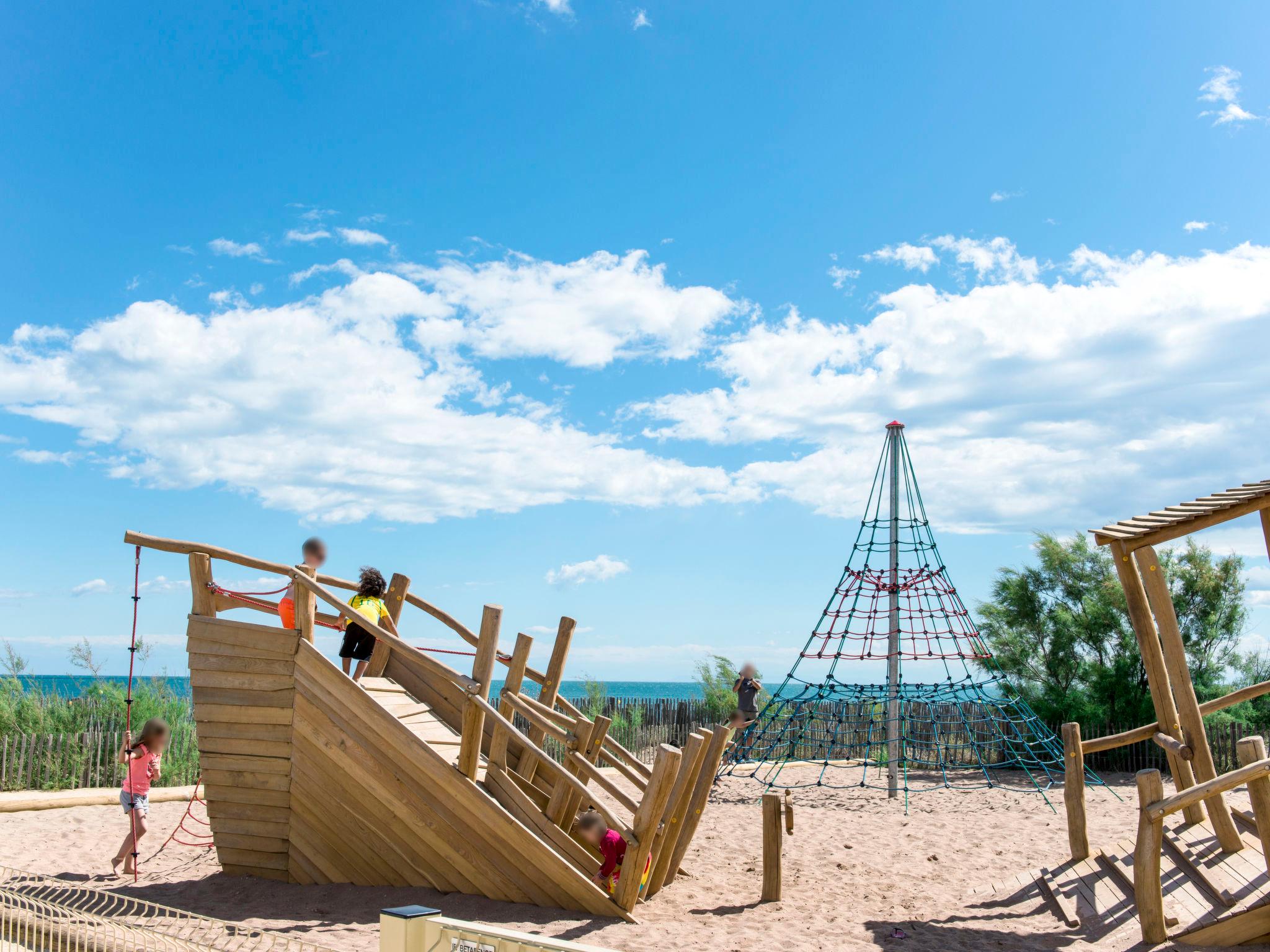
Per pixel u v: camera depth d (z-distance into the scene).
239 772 9.23
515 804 8.41
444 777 8.27
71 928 5.83
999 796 16.56
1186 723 8.30
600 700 23.75
